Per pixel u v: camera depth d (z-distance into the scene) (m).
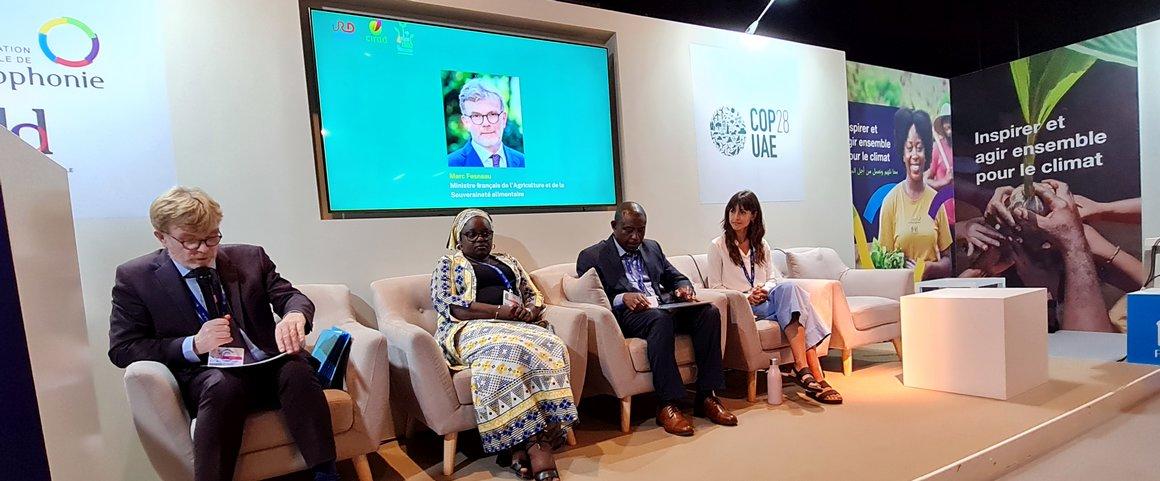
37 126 2.08
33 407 0.88
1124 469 1.93
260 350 1.81
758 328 2.76
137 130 2.24
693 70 3.62
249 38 2.44
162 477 1.65
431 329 2.53
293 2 2.53
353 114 2.65
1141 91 3.98
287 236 2.51
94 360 2.17
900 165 4.80
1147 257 3.50
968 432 2.19
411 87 2.79
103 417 2.18
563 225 3.17
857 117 4.55
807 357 2.79
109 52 2.19
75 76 2.14
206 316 1.83
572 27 3.24
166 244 1.77
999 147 4.80
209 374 1.68
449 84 2.88
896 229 4.79
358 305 2.65
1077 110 4.31
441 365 2.04
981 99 4.91
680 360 2.58
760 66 3.90
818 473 1.90
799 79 4.09
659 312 2.46
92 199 2.17
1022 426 2.21
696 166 3.63
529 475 2.04
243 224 2.43
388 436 2.55
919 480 1.79
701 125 3.65
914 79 4.88
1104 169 4.18
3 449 0.85
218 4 2.38
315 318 2.31
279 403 1.81
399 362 2.17
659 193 3.49
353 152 2.65
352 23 2.64
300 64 2.54
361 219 2.66
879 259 4.68
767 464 2.01
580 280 2.61
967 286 3.92
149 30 2.26
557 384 2.05
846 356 3.13
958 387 2.71
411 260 2.77
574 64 3.23
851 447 2.11
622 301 2.59
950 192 5.14
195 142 2.34
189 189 1.79
